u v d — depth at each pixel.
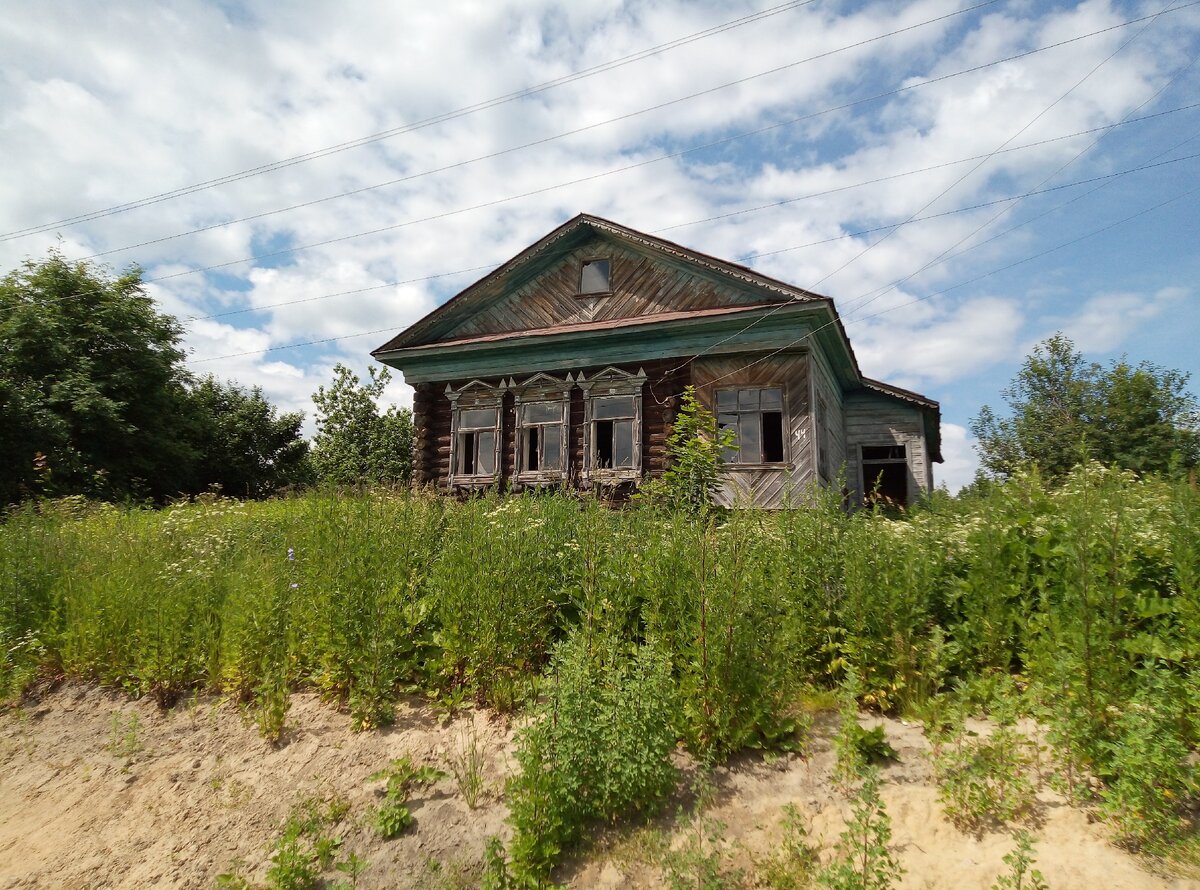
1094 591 4.41
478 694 6.05
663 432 14.72
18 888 4.70
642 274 15.64
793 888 3.77
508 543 6.66
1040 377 26.88
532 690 5.43
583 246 16.33
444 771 5.17
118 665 7.31
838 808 4.32
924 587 5.76
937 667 5.32
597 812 4.44
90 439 24.67
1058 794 4.11
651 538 6.34
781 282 13.81
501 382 16.31
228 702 6.63
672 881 3.71
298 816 4.91
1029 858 3.64
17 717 7.06
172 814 5.21
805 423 13.77
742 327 14.25
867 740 4.69
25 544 9.04
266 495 34.94
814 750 4.92
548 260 16.52
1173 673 4.27
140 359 26.83
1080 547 4.66
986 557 5.70
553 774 4.34
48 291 26.11
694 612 5.26
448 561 6.74
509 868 4.17
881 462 18.86
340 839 4.68
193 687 6.97
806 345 13.87
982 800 4.05
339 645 6.23
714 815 4.42
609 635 5.66
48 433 22.11
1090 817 3.89
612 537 6.74
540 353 15.91
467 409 16.69
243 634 6.60
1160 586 5.08
